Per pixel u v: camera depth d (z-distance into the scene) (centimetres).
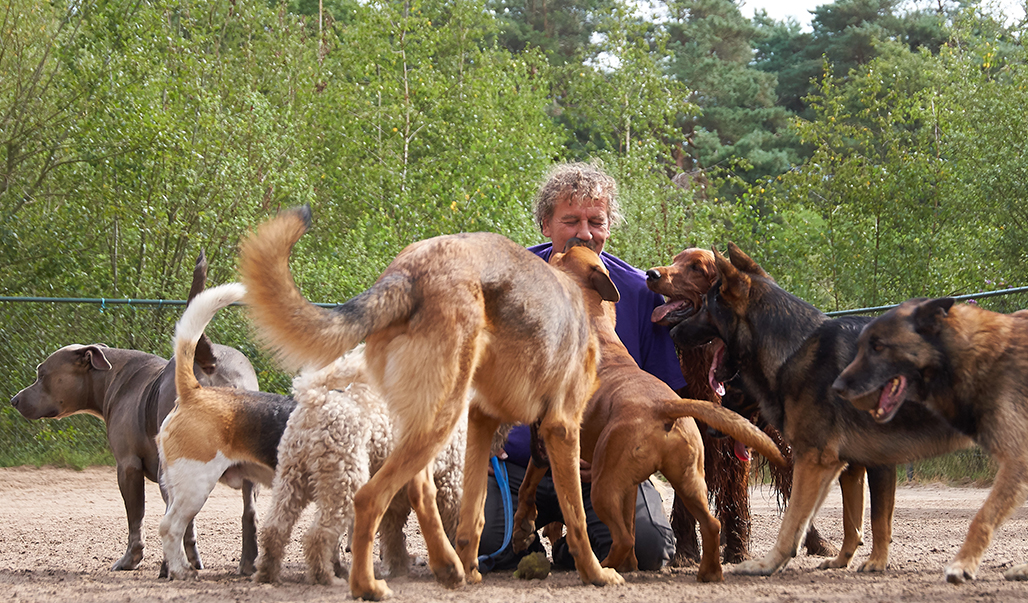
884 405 500
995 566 549
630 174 2534
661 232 2188
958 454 1396
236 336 1470
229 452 558
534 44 4894
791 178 2531
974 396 489
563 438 454
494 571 558
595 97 3447
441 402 396
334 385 531
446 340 397
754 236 2494
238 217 1917
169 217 1903
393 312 396
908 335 493
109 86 1942
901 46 4488
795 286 2359
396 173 2561
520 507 557
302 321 379
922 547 695
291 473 521
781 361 546
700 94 4925
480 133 2630
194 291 628
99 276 1858
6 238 1841
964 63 2627
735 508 611
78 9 2139
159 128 1862
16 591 457
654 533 557
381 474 397
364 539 399
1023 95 2234
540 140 2820
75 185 1981
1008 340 488
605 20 3531
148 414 634
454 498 555
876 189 2314
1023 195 2130
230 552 713
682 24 5138
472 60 3322
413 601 400
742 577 511
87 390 698
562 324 445
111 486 1323
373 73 2934
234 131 2034
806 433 534
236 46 2731
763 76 5091
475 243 424
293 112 2461
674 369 621
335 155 2709
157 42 2184
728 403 595
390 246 1941
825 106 2878
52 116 1934
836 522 914
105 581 520
